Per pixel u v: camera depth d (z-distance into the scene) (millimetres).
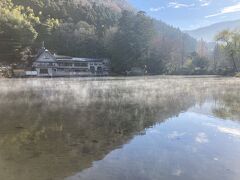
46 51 118875
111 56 135125
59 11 166125
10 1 152125
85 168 10484
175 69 145250
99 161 11219
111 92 42969
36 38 130875
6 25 111688
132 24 140625
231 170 10312
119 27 144125
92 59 129375
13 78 96875
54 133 16234
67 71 122688
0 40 110062
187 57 167750
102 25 162000
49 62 118875
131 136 15453
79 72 124375
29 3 161250
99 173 9984
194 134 15898
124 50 133375
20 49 114625
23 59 117750
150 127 17984
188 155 11938
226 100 32688
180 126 18234
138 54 136750
